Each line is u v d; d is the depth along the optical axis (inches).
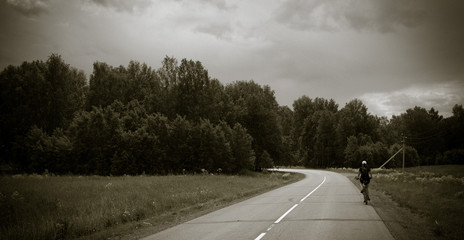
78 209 559.2
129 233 415.2
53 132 2289.6
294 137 5073.8
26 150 2143.2
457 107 4781.0
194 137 2278.5
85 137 2055.9
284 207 569.3
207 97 2891.2
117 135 2091.5
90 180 1136.8
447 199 629.9
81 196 710.5
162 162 2160.4
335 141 4306.1
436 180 1224.2
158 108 2874.0
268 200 697.0
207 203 684.7
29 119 2358.5
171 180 1135.6
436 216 431.8
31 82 2429.9
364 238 321.1
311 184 1194.6
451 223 386.0
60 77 2532.0
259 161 2812.5
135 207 570.3
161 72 2938.0
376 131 4574.3
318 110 5172.2
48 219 479.8
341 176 1904.5
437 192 770.8
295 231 361.7
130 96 2893.7
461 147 4569.4
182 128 2290.8
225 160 2277.3
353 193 802.8
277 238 331.6
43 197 679.7
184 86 2849.4
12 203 592.1
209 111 2869.1
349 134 4256.9
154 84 3115.2
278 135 3085.6
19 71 2512.3
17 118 2333.9
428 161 4306.1
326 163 4382.4
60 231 418.0
